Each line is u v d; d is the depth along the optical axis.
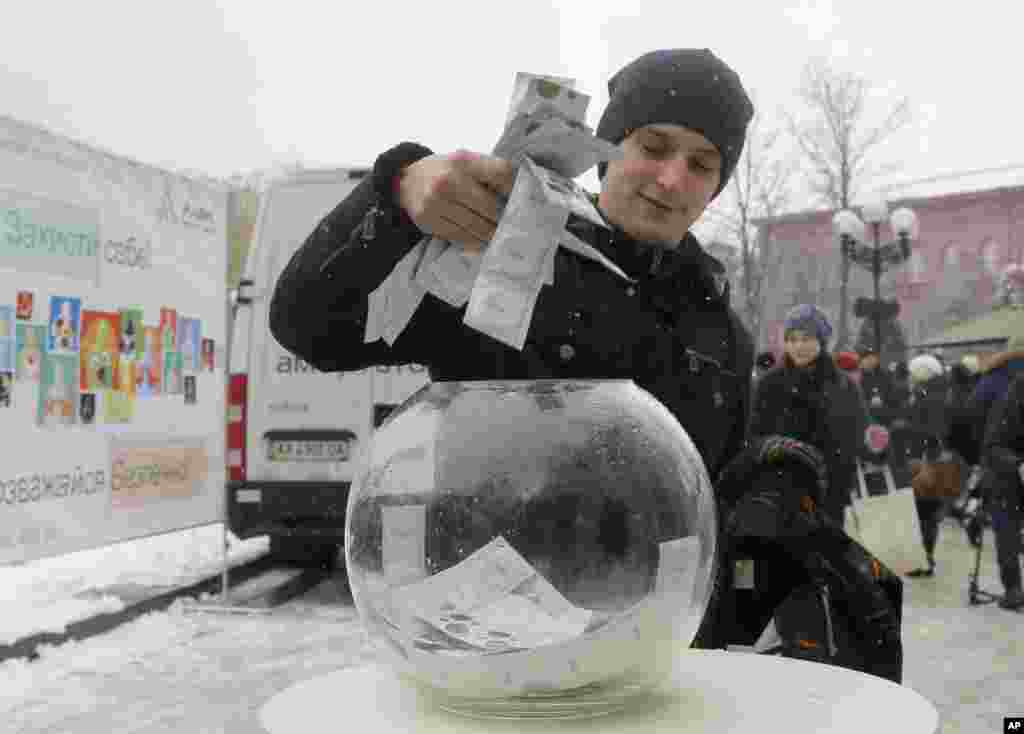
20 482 5.47
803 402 5.64
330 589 6.79
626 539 0.78
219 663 4.77
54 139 5.66
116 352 6.23
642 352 1.60
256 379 6.37
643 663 0.80
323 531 6.27
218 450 7.33
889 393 9.34
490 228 0.87
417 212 0.90
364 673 0.97
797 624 1.75
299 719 0.80
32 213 5.52
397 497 0.80
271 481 6.28
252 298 6.46
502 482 0.77
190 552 8.10
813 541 1.78
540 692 0.79
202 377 7.14
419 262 0.92
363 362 1.44
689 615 0.83
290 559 7.61
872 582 1.77
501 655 0.77
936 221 37.22
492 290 0.79
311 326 1.27
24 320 5.48
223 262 7.42
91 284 6.01
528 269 0.80
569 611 0.77
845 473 5.66
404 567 0.79
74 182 5.85
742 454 1.90
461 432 0.80
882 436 7.04
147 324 6.53
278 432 6.33
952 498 7.70
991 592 6.95
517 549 0.77
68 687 4.31
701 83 1.68
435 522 0.78
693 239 1.74
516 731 0.77
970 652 5.23
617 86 1.79
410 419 0.84
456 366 1.51
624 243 1.62
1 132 5.28
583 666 0.78
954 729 3.90
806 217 31.81
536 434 0.79
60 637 5.10
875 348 13.64
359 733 0.77
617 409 0.84
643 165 1.64
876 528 5.46
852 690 0.90
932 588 7.14
